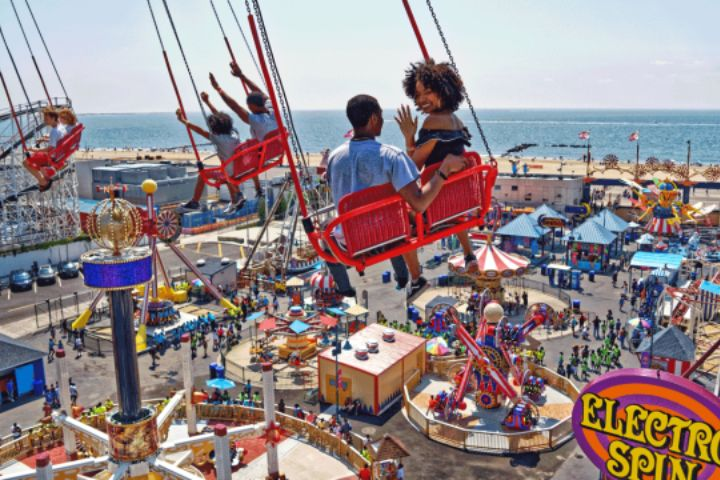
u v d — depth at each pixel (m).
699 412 15.84
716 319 54.81
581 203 95.56
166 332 53.41
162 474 23.50
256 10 7.59
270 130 14.98
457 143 7.43
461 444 35.47
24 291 68.62
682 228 90.44
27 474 22.44
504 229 80.56
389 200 7.02
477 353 38.97
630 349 48.69
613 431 17.17
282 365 48.00
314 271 70.19
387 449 29.08
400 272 8.84
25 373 43.75
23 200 91.06
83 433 27.19
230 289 66.88
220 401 39.72
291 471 31.61
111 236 22.22
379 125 7.37
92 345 51.94
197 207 16.09
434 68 7.38
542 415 38.72
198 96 15.48
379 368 40.09
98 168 113.94
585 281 69.88
